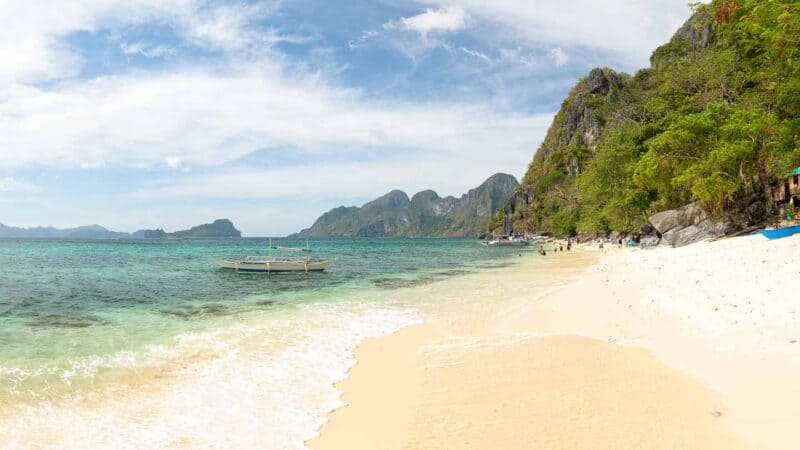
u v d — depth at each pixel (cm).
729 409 648
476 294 2086
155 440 640
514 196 17875
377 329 1365
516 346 1110
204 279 3072
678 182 4084
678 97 6719
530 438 608
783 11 2397
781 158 3039
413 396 804
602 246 5891
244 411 748
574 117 15788
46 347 1138
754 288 1345
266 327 1391
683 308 1301
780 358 808
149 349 1120
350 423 696
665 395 725
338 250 8750
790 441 534
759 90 4147
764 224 3161
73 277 3169
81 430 669
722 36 4469
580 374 863
